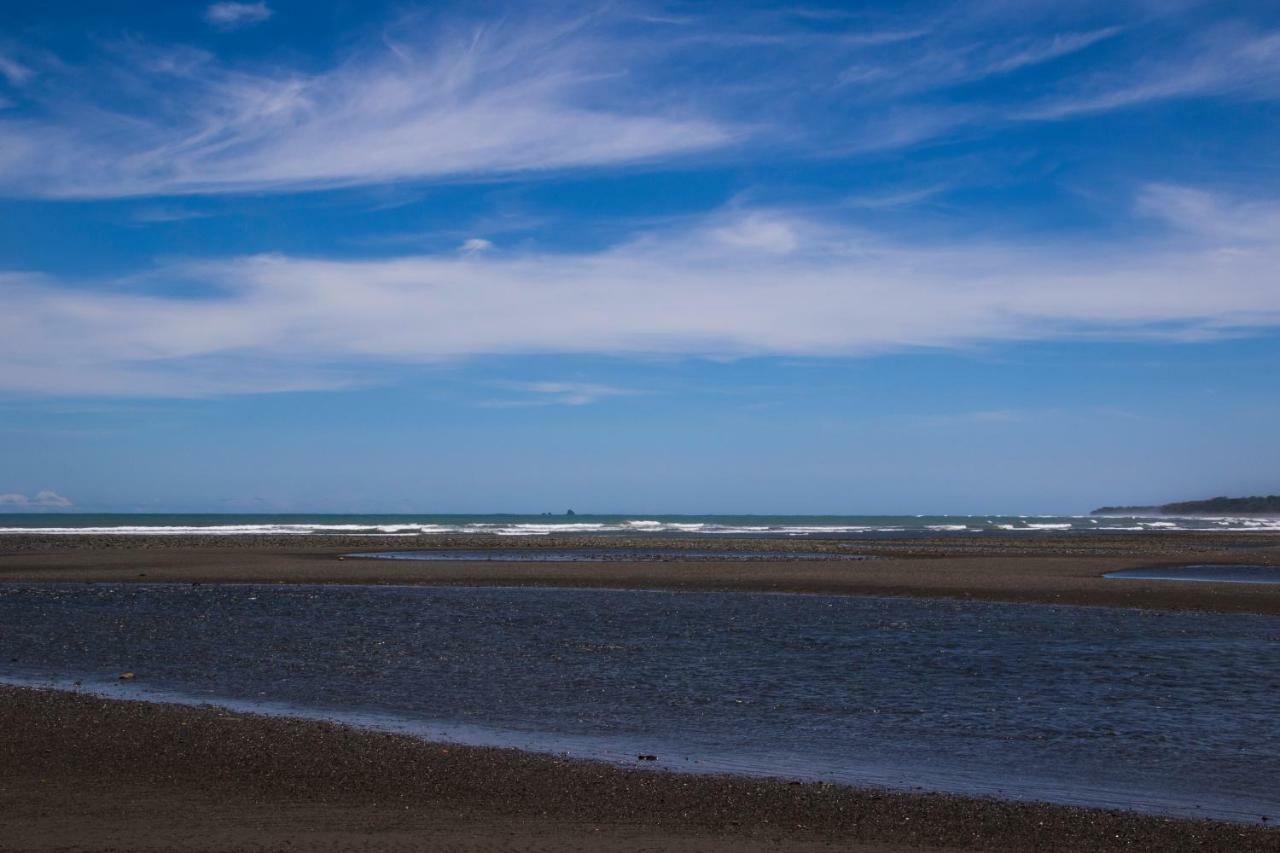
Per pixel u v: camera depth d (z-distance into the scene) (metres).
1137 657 23.75
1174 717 17.34
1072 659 23.47
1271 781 13.50
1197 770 14.03
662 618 31.22
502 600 36.72
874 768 14.02
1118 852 10.53
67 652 23.98
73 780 12.51
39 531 98.00
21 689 18.64
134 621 30.03
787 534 115.00
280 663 22.58
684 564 53.12
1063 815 11.72
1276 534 120.75
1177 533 124.94
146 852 9.52
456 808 11.62
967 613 32.91
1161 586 40.16
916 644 25.83
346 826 10.72
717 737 15.79
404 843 10.04
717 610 33.56
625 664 22.61
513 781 12.85
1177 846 10.73
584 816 11.43
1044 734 16.08
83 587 41.09
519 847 10.02
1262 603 35.03
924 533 122.62
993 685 20.23
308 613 32.28
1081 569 50.78
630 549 72.50
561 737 15.70
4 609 33.06
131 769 13.06
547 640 26.31
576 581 43.75
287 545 72.19
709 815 11.56
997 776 13.67
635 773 13.38
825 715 17.42
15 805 11.34
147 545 69.62
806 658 23.52
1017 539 98.25
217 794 12.02
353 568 49.66
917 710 17.86
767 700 18.67
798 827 11.16
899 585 41.38
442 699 18.64
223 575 46.06
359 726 16.23
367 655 23.77
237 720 16.09
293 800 11.83
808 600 37.03
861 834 10.96
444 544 76.06
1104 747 15.26
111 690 19.28
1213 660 23.33
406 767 13.40
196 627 28.69
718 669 22.00
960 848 10.57
